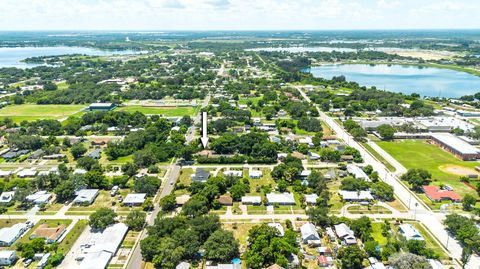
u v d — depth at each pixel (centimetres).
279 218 15562
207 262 12631
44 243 13438
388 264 12388
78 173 18675
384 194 17250
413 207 16538
